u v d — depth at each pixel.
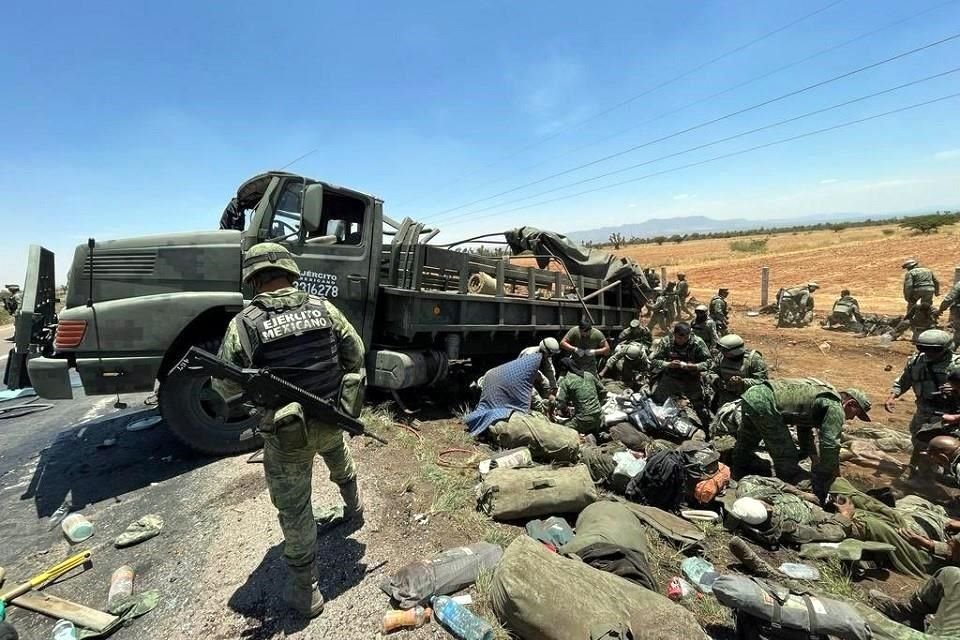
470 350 6.24
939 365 4.20
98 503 3.67
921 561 2.97
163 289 4.25
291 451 2.30
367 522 3.20
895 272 17.73
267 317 2.36
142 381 4.00
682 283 13.34
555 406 5.39
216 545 3.04
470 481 3.81
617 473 3.83
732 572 2.90
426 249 5.31
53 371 3.75
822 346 9.84
